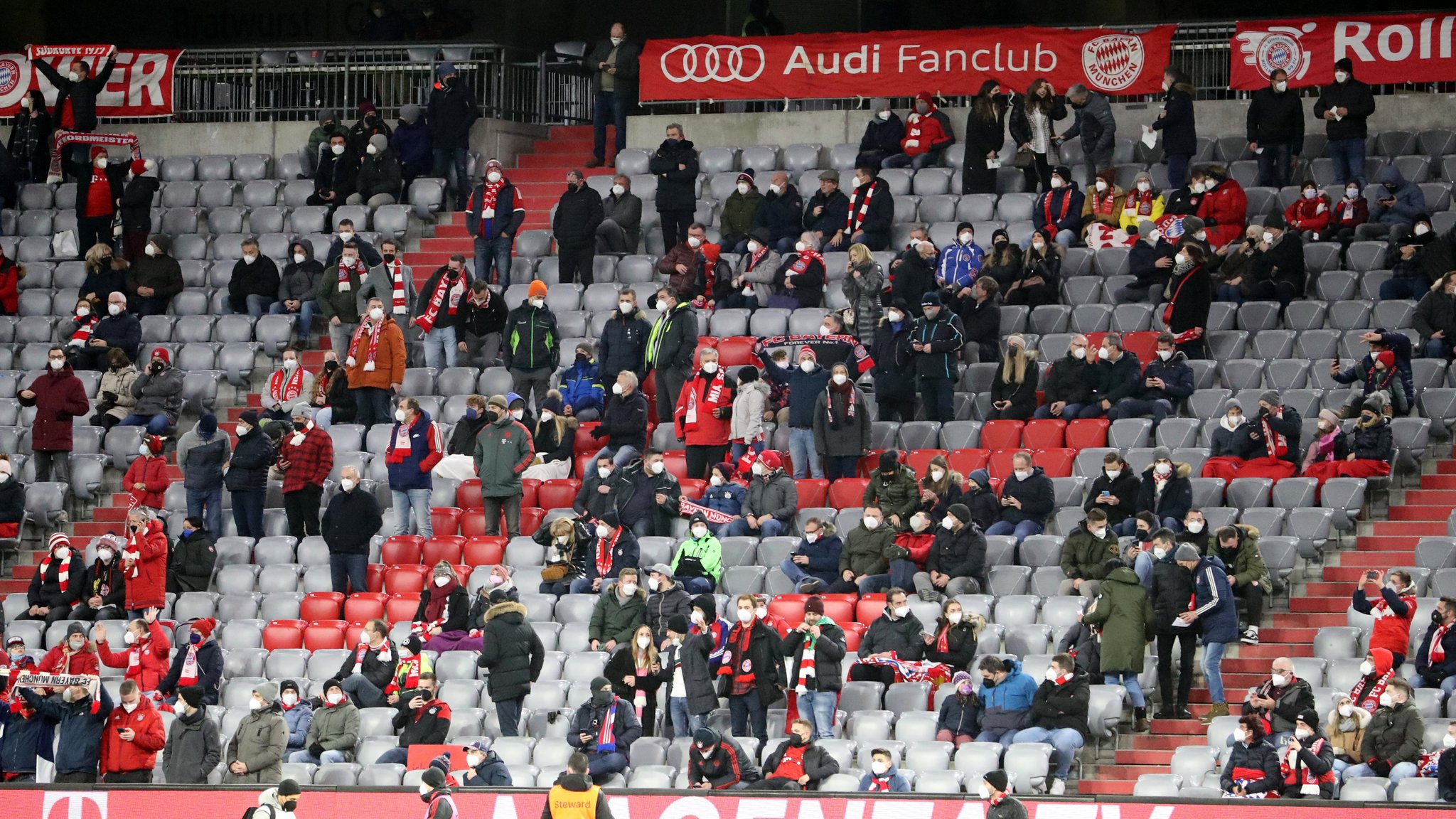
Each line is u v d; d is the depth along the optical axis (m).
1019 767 56.97
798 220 91.38
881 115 97.62
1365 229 86.06
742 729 60.59
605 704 59.12
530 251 96.25
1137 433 75.88
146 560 73.06
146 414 85.94
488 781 56.50
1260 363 78.69
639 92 103.19
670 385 81.25
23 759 60.66
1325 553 70.44
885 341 79.88
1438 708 58.94
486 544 75.44
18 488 80.88
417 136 100.50
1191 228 82.56
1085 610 66.00
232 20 125.69
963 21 115.31
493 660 62.03
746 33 109.94
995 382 79.62
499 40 119.38
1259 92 90.75
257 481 78.12
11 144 106.31
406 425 76.69
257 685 65.44
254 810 50.84
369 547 75.12
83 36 127.25
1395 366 74.06
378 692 64.00
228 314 93.38
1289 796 53.56
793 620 68.00
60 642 71.81
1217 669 62.81
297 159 104.75
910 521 71.06
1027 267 85.50
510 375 85.19
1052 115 93.38
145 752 59.56
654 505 74.50
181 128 108.62
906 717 61.06
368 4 123.81
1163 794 56.16
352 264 88.81
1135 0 113.38
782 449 79.56
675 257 87.81
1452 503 71.88
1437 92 95.94
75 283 97.81
